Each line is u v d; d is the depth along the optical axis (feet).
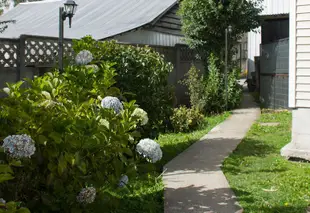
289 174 19.70
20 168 11.93
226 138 28.48
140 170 14.47
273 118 36.14
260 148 25.48
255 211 14.85
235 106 43.45
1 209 9.63
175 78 44.09
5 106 12.37
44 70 29.60
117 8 55.83
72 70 16.78
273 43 42.63
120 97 19.65
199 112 38.63
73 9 24.41
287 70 39.27
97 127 12.34
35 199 12.24
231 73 43.14
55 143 11.93
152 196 16.78
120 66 23.32
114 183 13.08
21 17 65.67
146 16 48.32
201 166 21.15
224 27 42.47
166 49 42.78
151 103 24.09
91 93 16.84
